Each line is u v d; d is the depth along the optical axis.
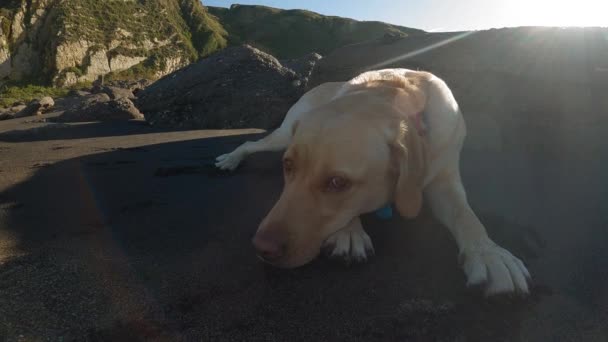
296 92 1.55
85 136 1.36
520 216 0.57
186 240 0.50
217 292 0.39
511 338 0.34
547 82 0.96
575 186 0.67
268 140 0.82
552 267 0.44
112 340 0.33
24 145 1.18
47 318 0.35
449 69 1.09
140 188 0.71
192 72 1.74
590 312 0.37
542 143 0.90
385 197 0.47
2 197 0.66
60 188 0.71
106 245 0.49
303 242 0.42
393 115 0.47
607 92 0.90
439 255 0.47
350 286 0.41
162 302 0.38
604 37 0.98
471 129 0.97
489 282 0.40
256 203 0.62
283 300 0.38
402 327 0.35
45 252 0.46
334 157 0.43
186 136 1.28
